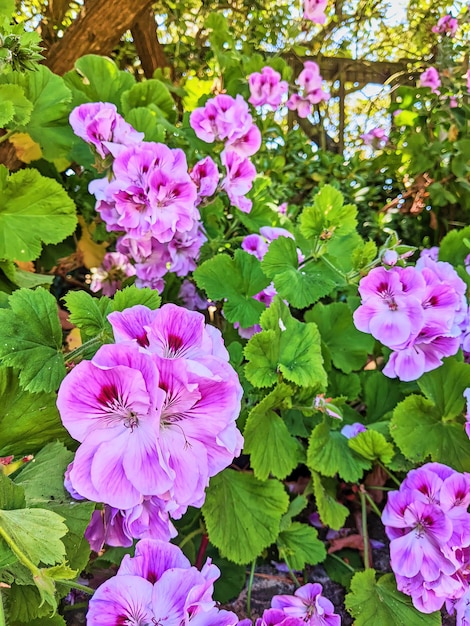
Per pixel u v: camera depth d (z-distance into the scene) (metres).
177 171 0.49
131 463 0.26
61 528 0.25
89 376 0.25
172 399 0.26
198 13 1.46
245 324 0.55
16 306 0.33
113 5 0.83
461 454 0.49
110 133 0.52
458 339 0.47
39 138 0.59
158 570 0.29
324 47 1.70
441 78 1.19
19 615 0.30
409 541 0.43
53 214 0.52
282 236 0.55
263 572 0.51
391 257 0.46
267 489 0.46
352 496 0.58
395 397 0.59
